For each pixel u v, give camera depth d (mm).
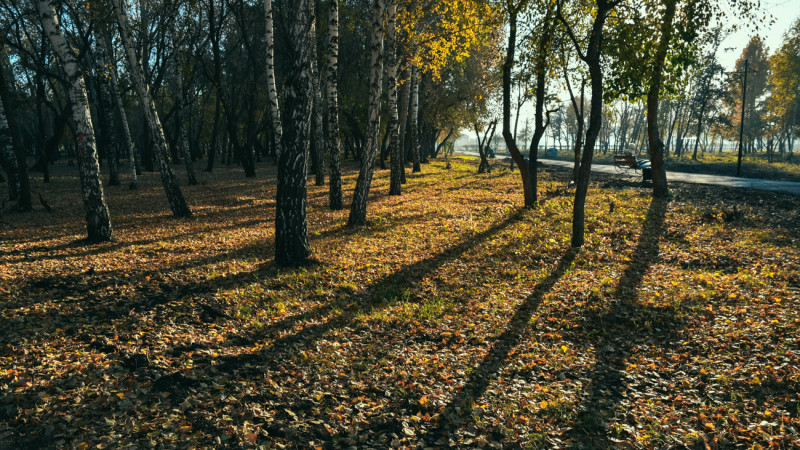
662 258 10000
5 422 4184
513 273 9266
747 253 9812
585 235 11992
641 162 24406
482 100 34812
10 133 17359
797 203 15820
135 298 7371
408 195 20953
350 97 36000
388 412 4773
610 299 7668
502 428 4465
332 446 4191
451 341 6543
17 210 16312
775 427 4227
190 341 6043
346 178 28266
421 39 16859
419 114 41938
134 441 4043
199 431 4246
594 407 4836
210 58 39219
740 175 30172
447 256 10508
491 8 12766
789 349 5484
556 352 6129
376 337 6629
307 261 9625
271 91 20406
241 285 8305
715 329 6316
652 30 11242
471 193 21531
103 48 23969
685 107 65062
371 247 11102
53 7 10328
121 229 13141
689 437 4207
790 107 51875
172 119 53219
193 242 11398
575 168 24359
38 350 5496
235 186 24891
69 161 44750
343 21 25047
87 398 4613
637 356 5949
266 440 4215
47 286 7711
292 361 5797
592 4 11758
